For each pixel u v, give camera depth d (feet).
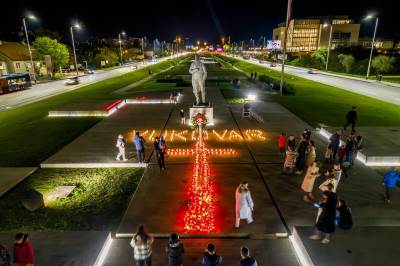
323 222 29.14
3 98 132.05
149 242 25.58
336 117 87.04
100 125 78.95
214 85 164.25
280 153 56.95
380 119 84.48
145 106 104.53
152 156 55.83
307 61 326.03
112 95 133.49
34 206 38.70
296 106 104.01
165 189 43.09
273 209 37.60
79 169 51.62
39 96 136.46
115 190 44.11
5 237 32.32
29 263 25.25
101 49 378.73
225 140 64.85
